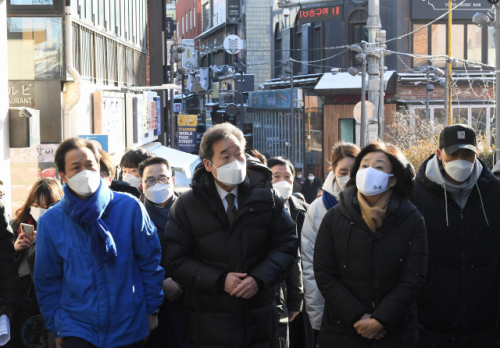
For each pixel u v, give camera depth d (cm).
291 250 388
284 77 3812
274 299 398
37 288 360
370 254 371
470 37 3031
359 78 3161
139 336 361
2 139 928
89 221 347
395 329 368
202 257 381
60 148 349
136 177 535
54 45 1248
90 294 350
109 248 350
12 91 1244
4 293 385
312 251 461
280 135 3912
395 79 2961
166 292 442
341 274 382
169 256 384
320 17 2291
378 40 1873
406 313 371
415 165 1831
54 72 1248
